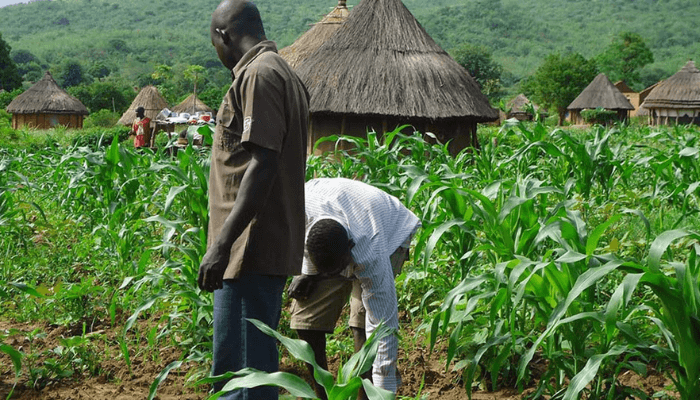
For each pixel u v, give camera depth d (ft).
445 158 23.02
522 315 11.68
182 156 15.67
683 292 8.42
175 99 256.32
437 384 12.28
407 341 14.19
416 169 14.38
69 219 23.75
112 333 15.20
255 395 9.21
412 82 45.42
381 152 21.18
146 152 24.63
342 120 45.55
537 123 22.68
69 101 168.35
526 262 9.23
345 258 9.52
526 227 11.39
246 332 9.12
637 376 11.87
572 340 9.72
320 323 10.86
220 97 211.20
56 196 26.43
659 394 10.48
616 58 399.24
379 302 9.96
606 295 13.83
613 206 19.67
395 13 48.47
